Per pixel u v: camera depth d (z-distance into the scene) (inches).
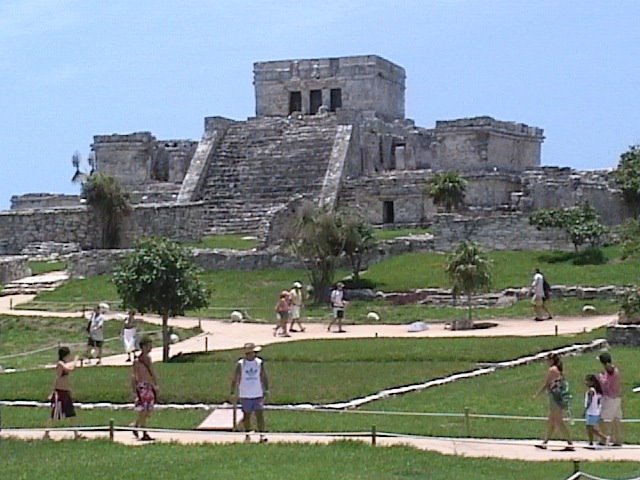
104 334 2068.2
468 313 2149.4
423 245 2748.5
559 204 3073.3
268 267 2682.1
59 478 841.5
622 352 1641.2
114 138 4025.6
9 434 1064.8
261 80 4323.3
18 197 3887.8
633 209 2886.3
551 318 2124.8
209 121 3782.0
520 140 3850.9
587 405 997.8
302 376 1439.5
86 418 1178.0
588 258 2502.5
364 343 1761.8
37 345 2007.9
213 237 3218.5
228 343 1881.2
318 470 847.7
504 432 1052.5
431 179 3184.1
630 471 854.5
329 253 2402.8
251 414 1069.1
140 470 860.0
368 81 4197.8
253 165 3617.1
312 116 3846.0
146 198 3590.1
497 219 2694.4
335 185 3348.9
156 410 1231.5
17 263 2731.3
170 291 1712.6
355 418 1142.3
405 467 861.8
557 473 843.4
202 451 938.1
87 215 3132.4
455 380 1417.3
